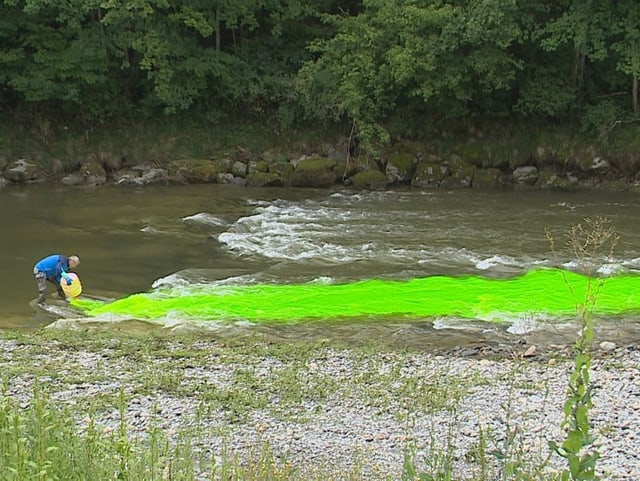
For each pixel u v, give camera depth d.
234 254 18.47
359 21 29.73
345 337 12.64
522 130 30.89
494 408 9.52
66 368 10.86
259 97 32.22
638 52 26.39
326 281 16.02
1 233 20.31
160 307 14.16
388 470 7.67
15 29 28.59
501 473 7.14
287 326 13.19
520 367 11.14
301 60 32.62
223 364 11.18
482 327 13.10
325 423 9.05
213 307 14.10
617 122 29.52
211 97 32.16
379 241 19.69
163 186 28.12
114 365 11.06
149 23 29.39
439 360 11.48
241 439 8.54
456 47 27.58
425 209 24.19
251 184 28.47
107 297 15.18
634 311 13.86
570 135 30.27
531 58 29.77
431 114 31.31
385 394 10.01
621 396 9.90
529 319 13.37
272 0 31.45
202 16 29.67
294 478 7.30
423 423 9.04
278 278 16.36
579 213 23.44
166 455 6.85
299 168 28.41
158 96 29.48
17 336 12.42
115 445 6.21
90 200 24.97
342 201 25.58
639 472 7.66
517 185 28.97
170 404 9.59
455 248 18.91
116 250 18.78
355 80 28.91
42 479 4.76
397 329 12.99
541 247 19.02
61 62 28.73
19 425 5.44
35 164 28.98
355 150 30.67
